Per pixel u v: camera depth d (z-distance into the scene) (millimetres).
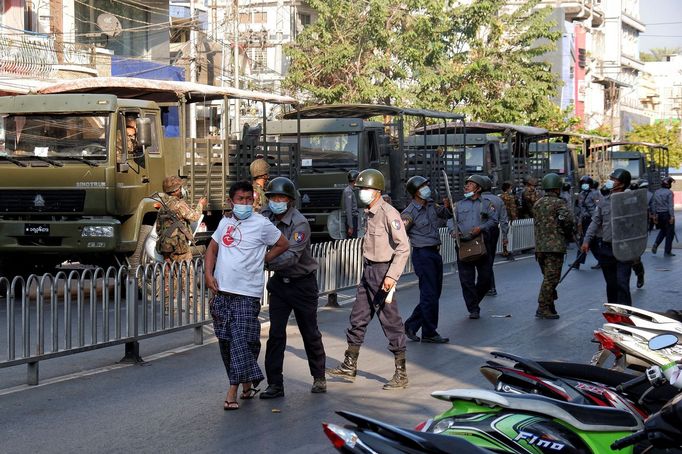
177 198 13430
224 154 17016
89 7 29438
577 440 4598
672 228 23734
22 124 14703
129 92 17391
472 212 12891
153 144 15461
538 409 4660
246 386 8258
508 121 41094
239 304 7863
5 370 9586
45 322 12312
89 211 14359
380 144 22234
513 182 29031
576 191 35188
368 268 8906
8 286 8469
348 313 13680
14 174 14594
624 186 11297
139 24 31500
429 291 11109
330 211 21266
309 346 8477
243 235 7867
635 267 16453
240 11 44531
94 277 9336
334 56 37188
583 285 16953
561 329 12148
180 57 33812
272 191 8188
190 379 9148
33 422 7500
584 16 69375
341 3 37781
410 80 39500
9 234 14641
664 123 76062
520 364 5512
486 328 12234
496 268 20375
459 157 26469
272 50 43562
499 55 42000
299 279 8289
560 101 61344
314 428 7332
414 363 9930
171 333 11062
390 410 7918
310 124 21422
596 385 5582
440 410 7906
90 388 8727
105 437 7066
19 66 23781
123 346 11000
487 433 4605
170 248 13242
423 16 38344
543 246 12883
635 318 7020
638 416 5004
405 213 11156
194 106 26281
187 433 7176
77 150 14508
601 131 61094
